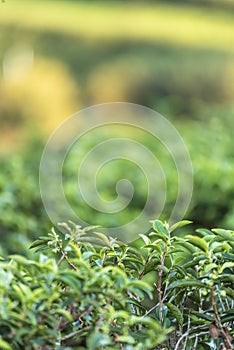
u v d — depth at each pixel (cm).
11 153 895
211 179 581
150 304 311
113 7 2266
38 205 620
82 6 2244
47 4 2192
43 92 1844
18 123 1712
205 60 1945
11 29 2111
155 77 1923
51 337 211
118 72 2000
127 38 2130
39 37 2112
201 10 2228
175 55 2020
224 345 238
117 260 254
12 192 609
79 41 2116
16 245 523
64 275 205
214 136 764
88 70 2022
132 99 1914
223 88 1852
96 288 206
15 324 203
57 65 2038
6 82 1836
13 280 214
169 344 257
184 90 1869
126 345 233
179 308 266
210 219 583
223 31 2130
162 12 2270
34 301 200
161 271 244
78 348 223
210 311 258
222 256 244
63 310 205
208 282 231
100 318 215
